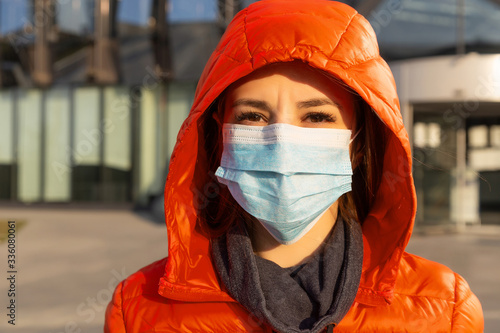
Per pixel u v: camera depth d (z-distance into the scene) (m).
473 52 9.17
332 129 1.21
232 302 1.28
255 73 1.15
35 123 14.09
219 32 11.84
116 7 12.95
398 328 1.25
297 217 1.19
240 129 1.22
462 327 1.27
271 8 1.21
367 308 1.27
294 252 1.28
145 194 13.62
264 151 1.19
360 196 1.40
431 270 1.35
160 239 8.95
